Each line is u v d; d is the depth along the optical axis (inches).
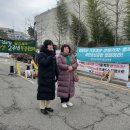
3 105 142.6
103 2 660.7
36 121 116.0
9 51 287.7
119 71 249.4
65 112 130.8
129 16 557.9
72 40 809.5
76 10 825.5
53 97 126.5
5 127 107.5
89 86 214.2
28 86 204.8
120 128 109.4
